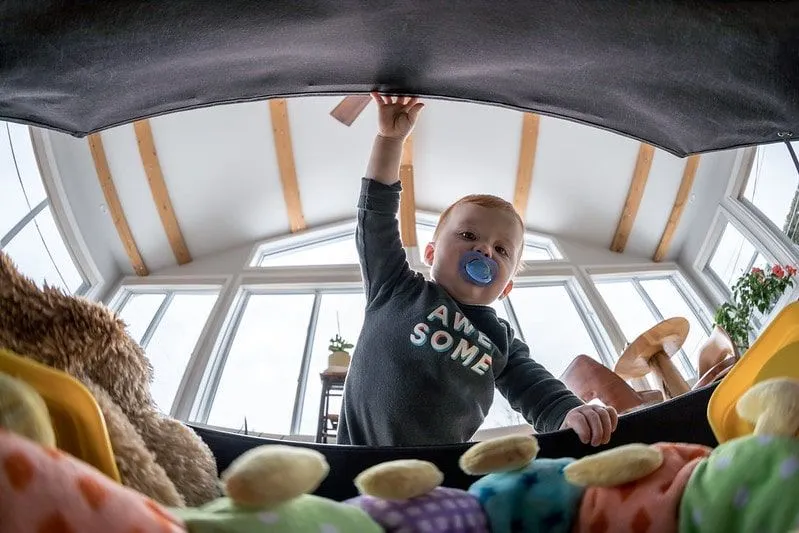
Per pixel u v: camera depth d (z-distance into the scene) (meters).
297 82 0.97
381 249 1.11
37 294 0.48
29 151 3.95
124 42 0.75
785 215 3.91
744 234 4.28
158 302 4.89
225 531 0.25
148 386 0.56
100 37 0.73
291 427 3.72
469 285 1.08
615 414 0.69
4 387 0.24
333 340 3.94
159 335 4.56
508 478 0.41
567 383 2.25
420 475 0.36
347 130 4.93
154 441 0.50
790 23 0.64
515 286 5.02
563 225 5.41
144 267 5.00
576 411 0.71
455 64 0.93
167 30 0.75
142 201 4.74
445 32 0.84
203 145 4.65
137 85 0.87
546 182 5.14
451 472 0.61
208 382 4.06
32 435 0.24
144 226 4.86
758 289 3.68
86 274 4.55
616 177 4.96
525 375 1.02
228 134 4.66
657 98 0.90
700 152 1.02
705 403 0.65
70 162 4.24
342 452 0.62
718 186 4.55
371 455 0.61
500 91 1.01
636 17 0.71
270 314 4.74
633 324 4.75
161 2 0.70
